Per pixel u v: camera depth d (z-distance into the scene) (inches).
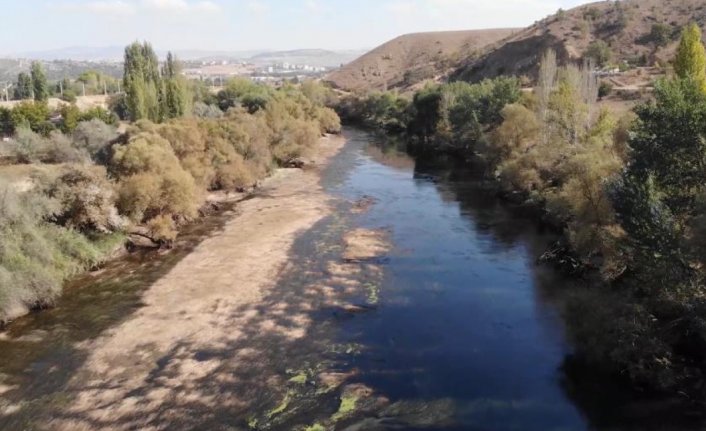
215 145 2278.5
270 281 1346.0
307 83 6092.5
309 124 3235.7
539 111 2406.5
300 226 1806.1
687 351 885.2
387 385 906.1
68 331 1098.1
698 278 852.6
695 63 1923.0
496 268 1424.7
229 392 892.6
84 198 1485.0
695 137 941.2
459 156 3221.0
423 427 799.7
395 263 1467.8
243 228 1788.9
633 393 855.1
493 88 3085.6
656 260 888.9
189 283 1334.9
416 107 4035.4
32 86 4512.8
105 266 1455.5
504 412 829.2
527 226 1795.0
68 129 2881.4
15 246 1201.4
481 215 1941.4
